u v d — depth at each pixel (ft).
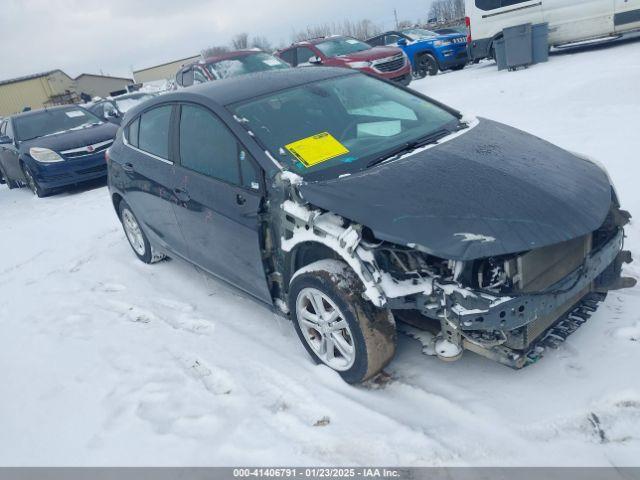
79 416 10.09
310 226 9.46
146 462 8.63
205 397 10.06
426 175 9.41
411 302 8.61
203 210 12.01
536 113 24.93
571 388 8.78
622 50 35.76
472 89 34.22
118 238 20.77
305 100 12.10
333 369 10.05
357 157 10.51
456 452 7.93
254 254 10.88
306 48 41.96
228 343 11.82
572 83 28.27
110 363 11.72
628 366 9.00
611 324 10.19
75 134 32.30
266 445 8.61
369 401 9.29
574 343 9.85
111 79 185.68
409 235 8.25
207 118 12.07
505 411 8.54
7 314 15.34
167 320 13.34
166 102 13.97
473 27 42.91
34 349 12.91
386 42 52.54
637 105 22.36
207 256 12.88
